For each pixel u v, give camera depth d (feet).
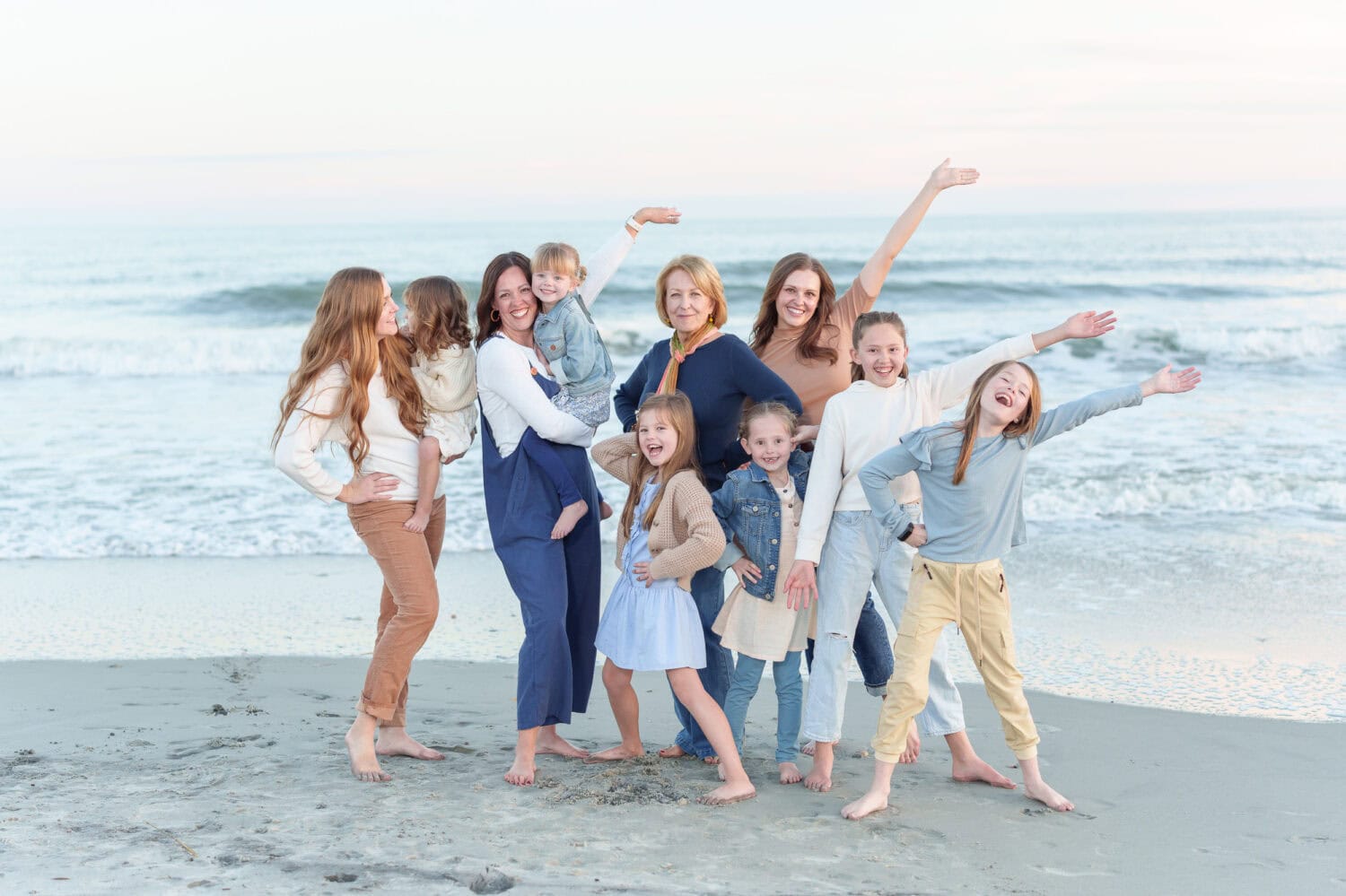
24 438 37.83
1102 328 12.26
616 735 14.90
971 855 10.49
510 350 12.99
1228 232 169.99
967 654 18.99
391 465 12.67
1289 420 38.50
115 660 18.44
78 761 13.09
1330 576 22.95
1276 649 18.60
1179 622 20.13
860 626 13.52
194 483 31.91
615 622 12.59
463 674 17.85
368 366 12.28
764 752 13.92
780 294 13.56
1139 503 28.96
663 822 11.10
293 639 19.88
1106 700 16.29
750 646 12.51
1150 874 10.14
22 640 19.67
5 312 79.10
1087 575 23.32
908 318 73.26
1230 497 29.32
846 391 12.52
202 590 23.11
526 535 13.01
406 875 9.57
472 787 12.17
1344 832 11.32
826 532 12.41
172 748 13.67
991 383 11.31
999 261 112.68
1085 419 11.62
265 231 225.35
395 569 12.66
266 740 14.06
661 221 14.98
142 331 68.80
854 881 9.75
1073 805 11.93
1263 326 60.64
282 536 27.12
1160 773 13.19
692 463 12.72
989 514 11.57
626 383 14.67
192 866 9.69
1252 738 14.56
